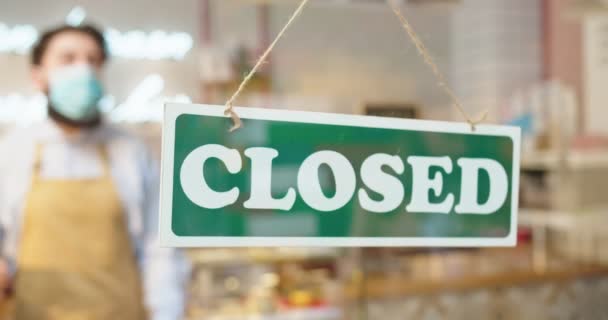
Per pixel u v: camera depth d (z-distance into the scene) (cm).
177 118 57
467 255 309
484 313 283
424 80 198
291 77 288
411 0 287
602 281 309
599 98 360
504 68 349
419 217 66
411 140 65
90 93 204
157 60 283
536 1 366
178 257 233
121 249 215
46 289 204
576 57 359
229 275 258
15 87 253
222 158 58
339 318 259
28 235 205
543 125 339
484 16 338
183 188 57
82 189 210
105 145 219
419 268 291
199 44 292
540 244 321
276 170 60
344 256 280
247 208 59
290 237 61
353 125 63
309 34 294
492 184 68
